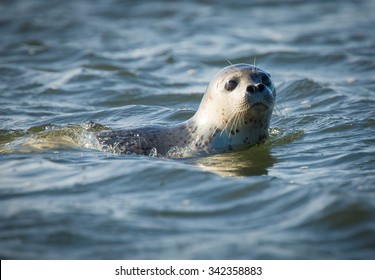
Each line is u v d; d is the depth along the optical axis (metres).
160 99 56.03
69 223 28.06
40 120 48.91
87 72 64.25
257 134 40.91
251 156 39.53
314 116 48.31
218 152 40.50
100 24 95.50
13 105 53.72
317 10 105.12
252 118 39.78
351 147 40.03
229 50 75.62
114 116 49.88
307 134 44.03
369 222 27.38
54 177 34.41
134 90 58.31
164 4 110.12
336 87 57.69
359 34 84.69
